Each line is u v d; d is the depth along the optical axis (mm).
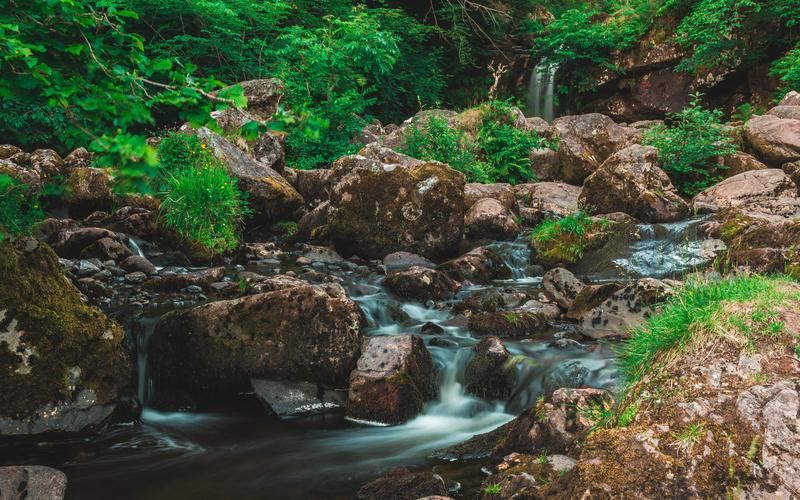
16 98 2428
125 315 5938
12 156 10383
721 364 2793
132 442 4629
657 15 19562
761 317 2891
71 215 9539
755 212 9539
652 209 9773
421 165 9562
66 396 4559
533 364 5234
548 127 15094
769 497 2342
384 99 19156
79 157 10703
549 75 21797
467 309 6961
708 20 17094
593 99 21172
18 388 4398
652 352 3307
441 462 4133
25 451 4371
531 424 3820
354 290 7500
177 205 8820
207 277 7496
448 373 5469
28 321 4477
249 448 4543
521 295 7117
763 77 17172
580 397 3832
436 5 22500
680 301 3418
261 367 5293
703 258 7895
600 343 5586
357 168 9414
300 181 11555
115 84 2355
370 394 5027
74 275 7090
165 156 9797
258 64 16656
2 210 5223
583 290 6547
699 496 2424
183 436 4762
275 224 10445
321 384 5316
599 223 9109
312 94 14508
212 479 4062
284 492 3871
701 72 18422
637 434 2645
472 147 13898
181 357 5398
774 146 11617
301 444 4594
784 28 16844
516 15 23672
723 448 2494
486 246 9578
